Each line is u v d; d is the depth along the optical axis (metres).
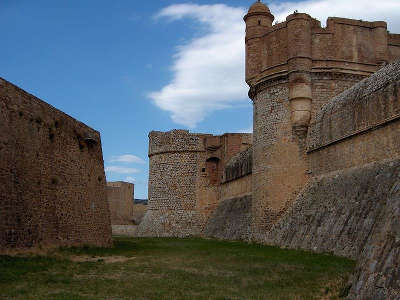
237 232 36.22
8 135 18.06
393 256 10.19
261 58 30.42
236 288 13.08
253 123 31.23
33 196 19.73
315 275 14.88
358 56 28.45
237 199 40.00
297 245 23.73
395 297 9.22
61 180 22.84
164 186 47.62
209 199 46.44
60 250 21.27
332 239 20.64
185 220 46.03
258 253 22.41
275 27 29.67
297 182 27.20
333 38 28.42
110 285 13.39
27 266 15.80
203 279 14.58
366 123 21.45
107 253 23.14
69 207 23.52
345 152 23.23
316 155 26.22
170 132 48.31
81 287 12.94
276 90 29.06
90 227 26.06
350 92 24.34
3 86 18.11
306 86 27.72
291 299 11.51
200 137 47.59
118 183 67.56
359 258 11.91
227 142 45.28
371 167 20.58
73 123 25.08
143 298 11.67
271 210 27.94
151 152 49.38
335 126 24.38
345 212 20.77
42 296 11.41
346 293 11.25
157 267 17.47
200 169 47.03
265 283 13.80
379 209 18.08
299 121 27.48
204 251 24.41
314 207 24.12
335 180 23.45
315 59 28.12
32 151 20.00
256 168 29.91
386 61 28.70
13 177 18.17
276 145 28.41
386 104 19.98
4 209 17.28
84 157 26.25
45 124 21.53
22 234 18.48
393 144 19.33
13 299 10.96
